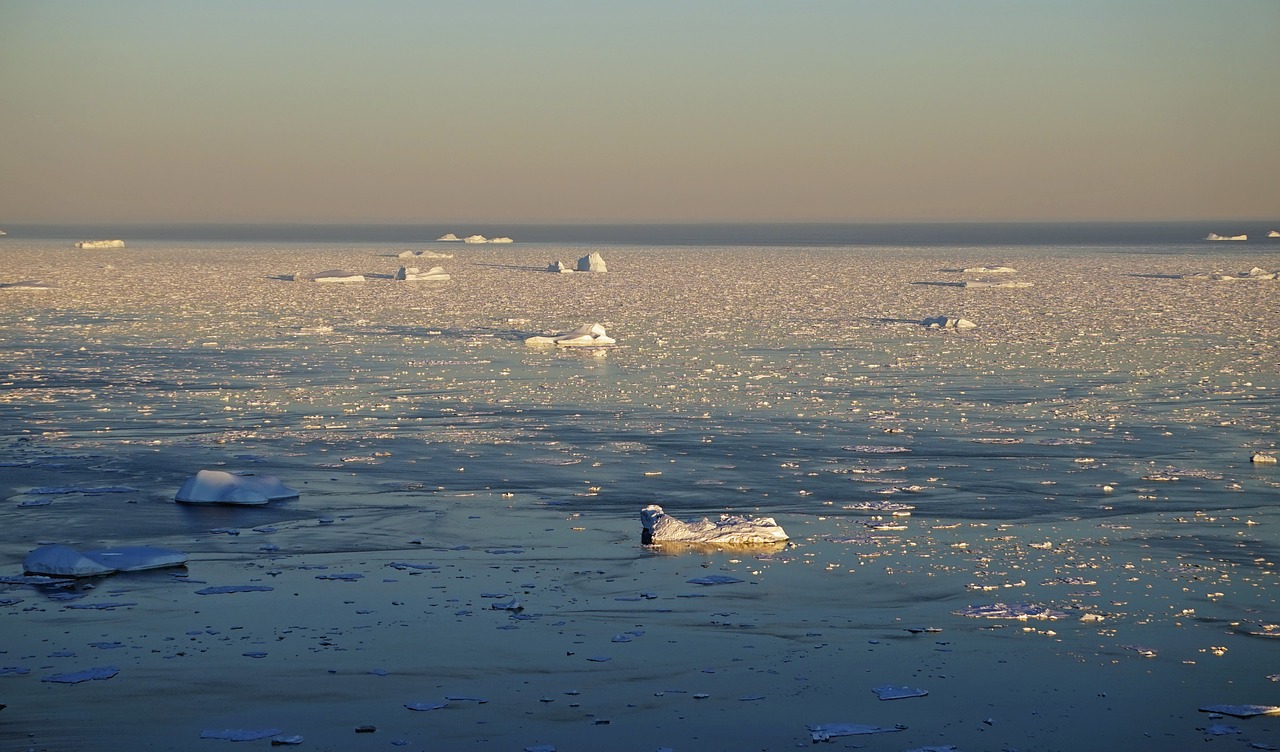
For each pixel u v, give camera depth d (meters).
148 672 19.03
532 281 117.00
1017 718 17.61
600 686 18.67
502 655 19.81
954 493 30.47
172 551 24.62
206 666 19.28
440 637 20.56
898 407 42.97
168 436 37.19
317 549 25.56
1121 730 17.25
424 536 26.53
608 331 68.62
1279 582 23.50
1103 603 22.34
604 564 24.62
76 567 23.64
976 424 39.69
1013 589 23.11
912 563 24.69
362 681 18.78
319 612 21.75
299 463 33.56
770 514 28.55
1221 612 21.89
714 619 21.53
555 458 34.31
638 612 21.84
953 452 35.25
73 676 18.80
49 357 55.16
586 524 27.59
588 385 47.97
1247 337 65.44
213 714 17.56
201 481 29.38
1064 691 18.56
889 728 17.27
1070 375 50.94
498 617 21.56
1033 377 50.38
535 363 54.56
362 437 37.19
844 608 22.11
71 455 34.28
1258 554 25.27
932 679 18.98
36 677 18.81
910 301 91.62
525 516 28.23
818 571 24.20
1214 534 26.75
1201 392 46.31
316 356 56.56
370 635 20.64
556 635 20.73
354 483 31.30
